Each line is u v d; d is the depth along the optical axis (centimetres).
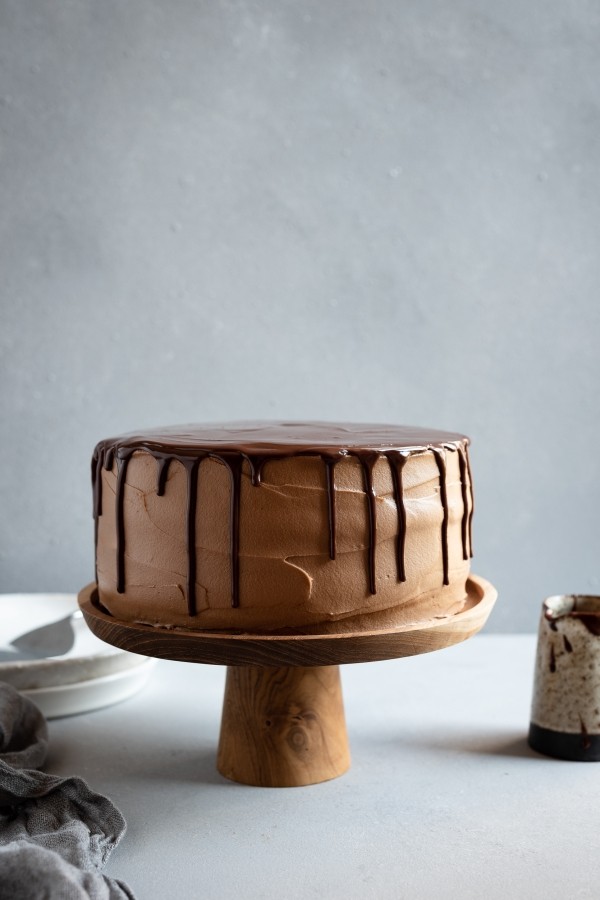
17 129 123
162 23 124
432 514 90
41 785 90
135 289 126
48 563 129
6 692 97
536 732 99
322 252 128
